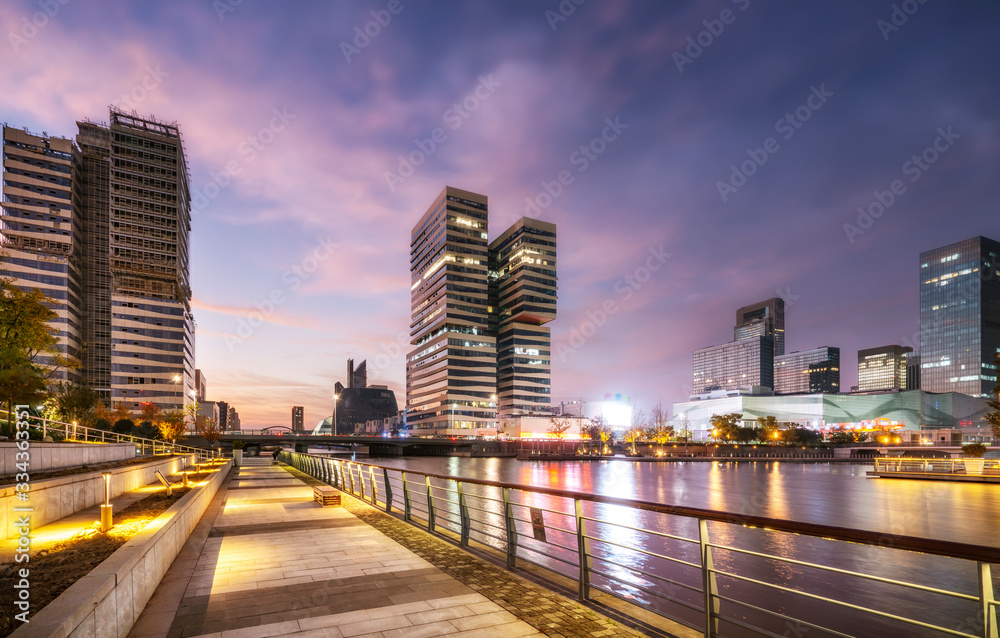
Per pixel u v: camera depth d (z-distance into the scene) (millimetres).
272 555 9531
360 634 5777
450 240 181500
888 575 21828
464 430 166125
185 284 161125
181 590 7336
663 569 21594
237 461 47656
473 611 6500
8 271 119062
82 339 135625
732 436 165250
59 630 3785
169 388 137500
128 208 144875
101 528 8914
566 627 5938
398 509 15414
